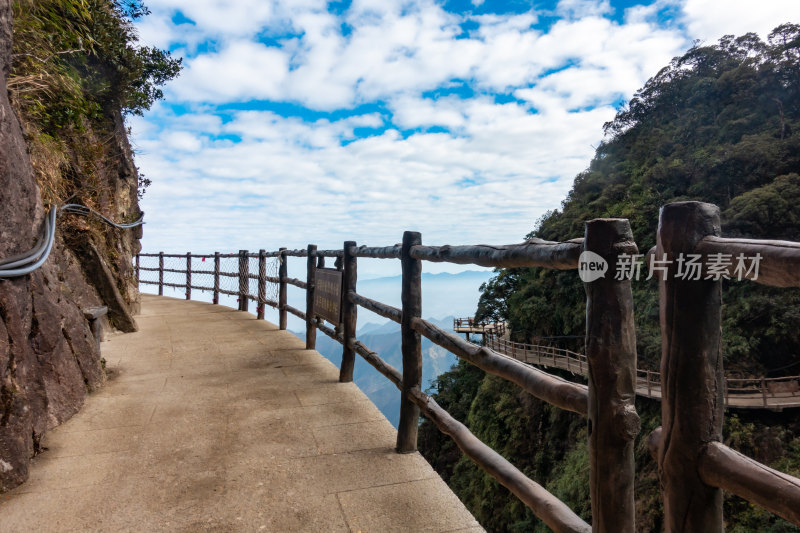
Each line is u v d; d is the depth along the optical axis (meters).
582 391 1.09
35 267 2.00
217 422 2.60
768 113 22.34
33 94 3.29
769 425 11.72
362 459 2.17
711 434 0.77
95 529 1.56
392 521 1.65
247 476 1.97
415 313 2.27
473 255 1.66
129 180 7.31
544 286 21.95
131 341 4.93
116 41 5.53
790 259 0.60
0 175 1.89
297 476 1.99
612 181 26.62
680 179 21.44
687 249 0.77
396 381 2.42
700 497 0.78
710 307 0.77
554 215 29.17
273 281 6.32
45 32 3.24
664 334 0.83
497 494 17.17
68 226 4.84
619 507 0.95
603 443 0.96
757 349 13.35
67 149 4.66
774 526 8.49
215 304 9.12
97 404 2.86
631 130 31.12
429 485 1.93
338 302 3.58
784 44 24.12
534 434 18.30
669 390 0.81
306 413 2.78
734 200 17.11
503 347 22.42
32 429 2.08
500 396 20.27
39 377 2.19
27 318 2.05
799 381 11.97
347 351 3.43
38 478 1.92
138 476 1.95
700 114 25.66
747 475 0.68
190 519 1.64
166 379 3.47
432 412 2.02
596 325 0.96
